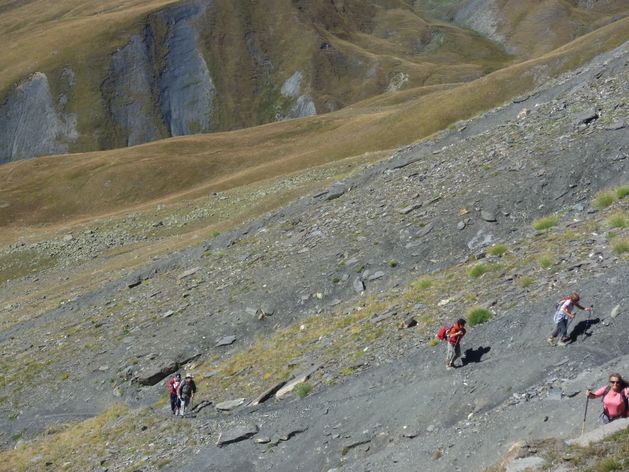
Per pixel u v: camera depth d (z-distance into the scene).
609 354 17.11
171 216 79.75
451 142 48.75
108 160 122.25
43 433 32.38
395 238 35.16
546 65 98.69
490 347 20.58
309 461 20.33
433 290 27.73
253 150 122.31
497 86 97.81
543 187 32.16
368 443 19.58
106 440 27.52
